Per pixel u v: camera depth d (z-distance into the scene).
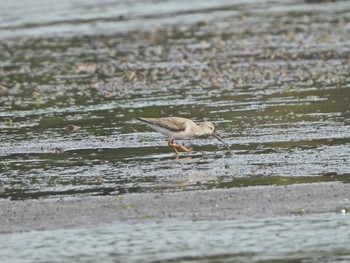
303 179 16.50
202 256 13.57
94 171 17.72
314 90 24.83
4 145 20.27
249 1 48.94
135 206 15.53
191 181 16.70
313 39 33.88
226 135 20.19
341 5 44.59
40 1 51.69
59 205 15.73
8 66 32.09
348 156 17.84
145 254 13.70
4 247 14.12
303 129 20.31
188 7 47.19
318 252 13.62
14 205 15.80
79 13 46.19
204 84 26.73
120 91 26.45
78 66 30.91
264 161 17.81
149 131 21.06
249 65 29.25
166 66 30.17
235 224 14.74
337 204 15.31
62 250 13.94
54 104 25.09
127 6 48.53
